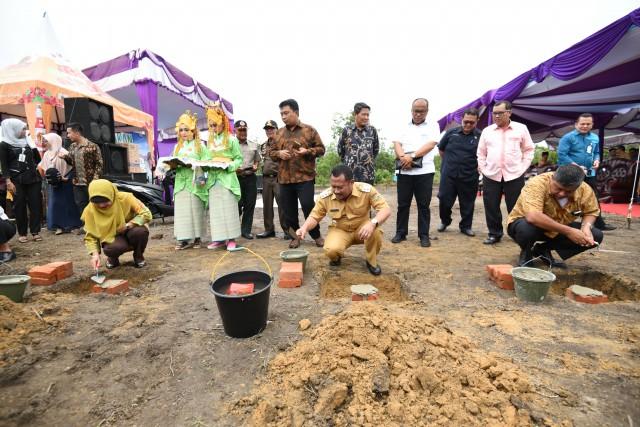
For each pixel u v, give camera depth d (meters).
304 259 3.94
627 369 2.02
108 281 3.53
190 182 4.94
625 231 6.20
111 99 8.71
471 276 3.79
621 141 17.22
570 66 6.08
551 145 19.84
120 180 7.36
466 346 2.17
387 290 3.65
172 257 4.70
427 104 4.99
